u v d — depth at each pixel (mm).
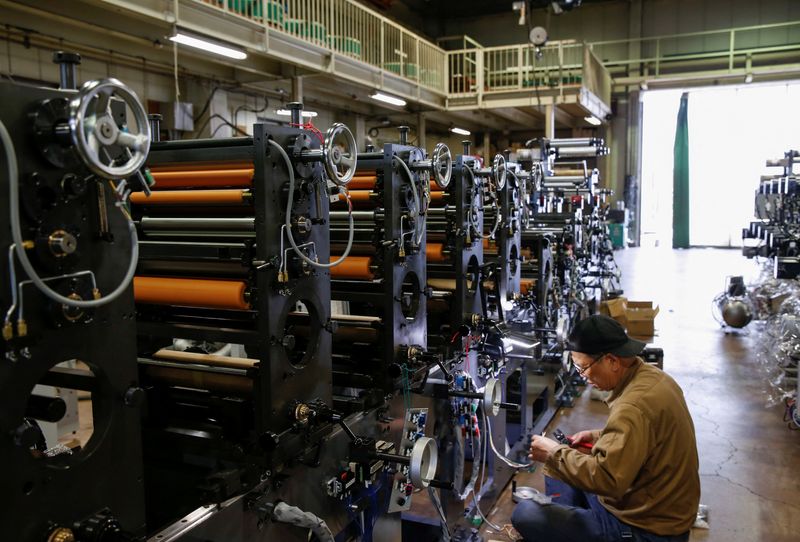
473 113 12320
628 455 1980
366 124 11688
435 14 15578
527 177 3908
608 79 13953
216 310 2021
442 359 2693
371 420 2080
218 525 1438
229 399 1907
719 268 12914
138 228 1950
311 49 7363
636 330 7273
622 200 15773
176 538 1312
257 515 1560
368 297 2303
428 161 2320
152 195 1918
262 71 7551
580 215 5605
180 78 7426
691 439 2084
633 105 15320
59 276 1046
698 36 14500
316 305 1768
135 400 1185
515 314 3713
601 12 15062
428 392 2506
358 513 1996
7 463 1000
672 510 2074
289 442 1665
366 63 8500
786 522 3090
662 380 2104
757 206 7359
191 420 2043
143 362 2049
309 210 1713
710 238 17000
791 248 6289
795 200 6859
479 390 3018
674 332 7473
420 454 1891
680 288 10555
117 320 1159
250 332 1798
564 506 2393
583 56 10805
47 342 1044
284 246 1627
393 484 2166
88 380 1349
